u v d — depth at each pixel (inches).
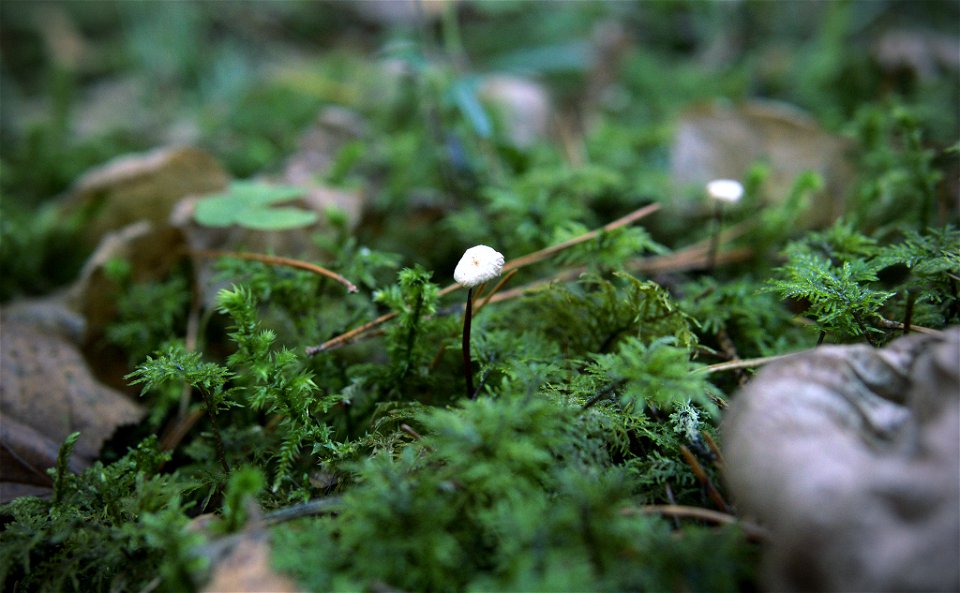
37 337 8.4
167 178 10.9
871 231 9.6
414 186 11.9
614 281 8.9
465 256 6.9
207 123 15.2
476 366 7.8
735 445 5.5
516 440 5.9
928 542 4.5
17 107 18.0
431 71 11.6
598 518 5.5
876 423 5.5
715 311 8.2
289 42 21.0
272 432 7.5
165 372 6.8
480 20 19.8
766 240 9.7
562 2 18.6
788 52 16.1
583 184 10.5
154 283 9.9
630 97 15.2
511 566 5.3
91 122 16.4
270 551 5.7
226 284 9.1
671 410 6.8
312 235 9.9
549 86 15.8
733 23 17.3
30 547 6.1
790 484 5.0
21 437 7.6
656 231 10.7
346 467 6.4
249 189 9.6
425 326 7.6
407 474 6.1
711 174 11.4
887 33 14.2
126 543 6.1
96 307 9.6
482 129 10.8
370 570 5.5
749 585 5.6
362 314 8.4
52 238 10.9
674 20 18.3
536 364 7.4
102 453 7.9
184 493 7.0
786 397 5.6
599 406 6.6
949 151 8.7
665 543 5.4
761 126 11.4
